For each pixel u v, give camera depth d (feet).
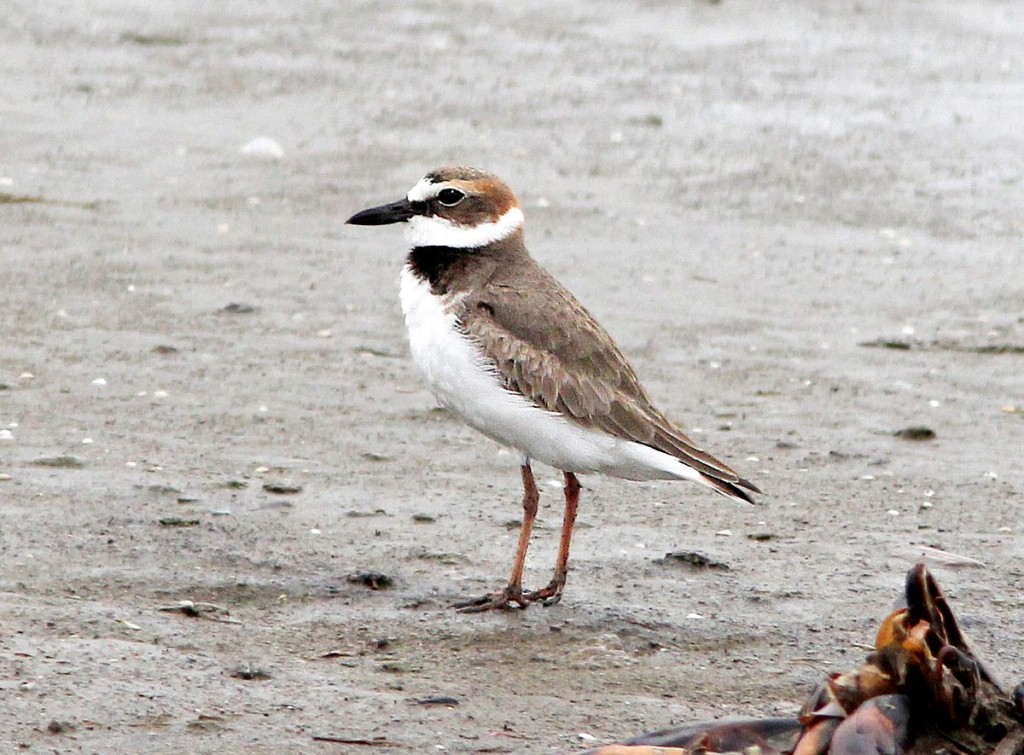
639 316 53.88
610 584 34.50
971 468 42.65
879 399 47.80
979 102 80.74
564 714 28.17
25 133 71.46
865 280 58.34
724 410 46.42
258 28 92.27
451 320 34.45
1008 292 57.47
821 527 38.19
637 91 81.56
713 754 25.27
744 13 97.86
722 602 33.68
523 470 34.55
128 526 35.78
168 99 77.77
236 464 40.32
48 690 27.50
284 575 33.88
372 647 30.86
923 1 101.30
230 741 26.27
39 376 45.96
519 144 72.59
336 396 45.93
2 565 33.12
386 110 77.10
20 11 92.73
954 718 25.52
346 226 61.98
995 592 34.63
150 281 55.01
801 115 78.18
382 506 38.24
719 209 65.41
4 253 56.75
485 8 98.32
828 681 25.79
